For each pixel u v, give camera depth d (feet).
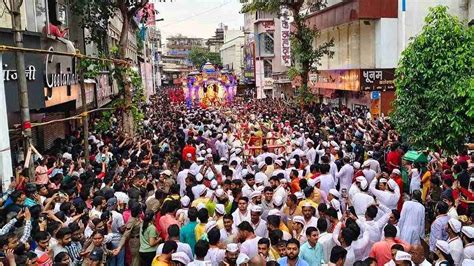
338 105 114.42
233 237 26.02
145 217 29.55
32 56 37.70
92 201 32.24
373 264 22.30
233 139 62.64
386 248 24.03
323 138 60.29
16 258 21.85
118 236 29.40
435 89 38.81
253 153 58.13
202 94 144.15
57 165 42.24
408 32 85.56
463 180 34.91
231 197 33.63
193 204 32.27
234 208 32.37
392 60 86.89
